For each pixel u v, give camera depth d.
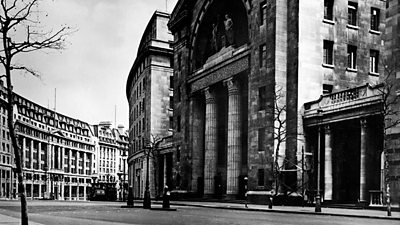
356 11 44.88
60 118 157.38
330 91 42.53
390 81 31.69
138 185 88.44
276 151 37.66
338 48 43.19
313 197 39.28
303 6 41.88
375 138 35.59
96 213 27.98
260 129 44.22
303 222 19.89
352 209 32.75
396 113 30.69
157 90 80.06
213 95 57.44
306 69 41.47
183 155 63.31
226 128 58.06
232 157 51.28
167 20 81.81
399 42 31.25
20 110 126.25
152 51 79.88
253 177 44.59
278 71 42.12
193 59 61.91
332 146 39.06
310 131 41.16
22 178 13.25
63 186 154.75
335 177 39.84
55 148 152.12
